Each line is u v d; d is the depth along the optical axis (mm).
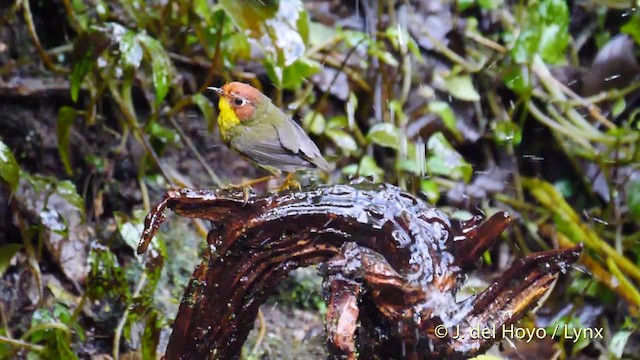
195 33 8578
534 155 9453
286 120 5859
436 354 4488
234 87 5785
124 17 8367
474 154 9391
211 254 4879
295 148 5738
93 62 7176
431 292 4504
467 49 9562
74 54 7203
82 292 7488
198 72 8711
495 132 9031
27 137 7988
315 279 7910
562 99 9172
